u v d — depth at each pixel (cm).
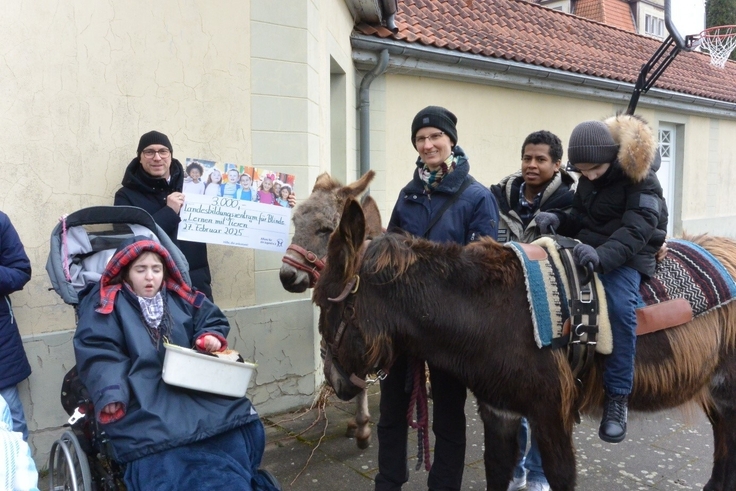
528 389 218
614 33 1220
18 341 311
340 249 217
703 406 281
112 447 218
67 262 270
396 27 645
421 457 262
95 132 361
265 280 429
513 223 335
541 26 1023
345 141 597
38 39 338
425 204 277
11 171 336
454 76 730
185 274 286
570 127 899
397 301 219
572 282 226
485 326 218
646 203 234
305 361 447
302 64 426
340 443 386
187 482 205
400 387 266
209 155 400
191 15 385
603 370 234
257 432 245
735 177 1305
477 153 783
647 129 237
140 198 346
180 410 224
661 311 240
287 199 373
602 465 358
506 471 249
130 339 231
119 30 363
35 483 179
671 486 333
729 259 271
